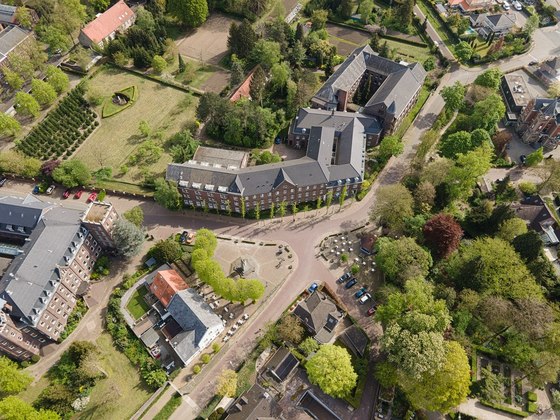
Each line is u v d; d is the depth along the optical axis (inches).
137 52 7632.9
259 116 6392.7
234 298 4734.3
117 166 6363.2
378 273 5319.9
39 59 7504.9
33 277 4434.1
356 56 7322.8
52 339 4596.5
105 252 5418.3
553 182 5802.2
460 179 5625.0
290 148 6648.6
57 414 4008.4
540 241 4741.6
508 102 7239.2
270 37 7815.0
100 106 7199.8
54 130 6688.0
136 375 4446.4
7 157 6023.6
